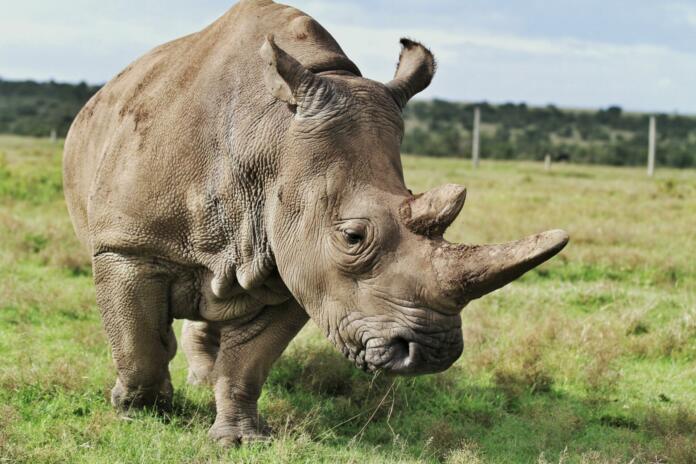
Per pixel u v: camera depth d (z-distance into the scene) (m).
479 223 24.73
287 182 7.57
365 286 7.06
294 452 8.56
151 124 8.71
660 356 13.16
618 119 154.00
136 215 8.64
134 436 8.84
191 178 8.41
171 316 9.17
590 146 107.06
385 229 6.95
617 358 12.82
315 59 8.15
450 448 9.23
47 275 16.27
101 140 9.59
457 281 6.55
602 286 16.47
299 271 7.51
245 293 8.77
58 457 8.18
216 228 8.39
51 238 18.98
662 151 99.31
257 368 9.21
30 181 28.05
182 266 8.76
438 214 6.75
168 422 9.52
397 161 7.47
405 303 6.82
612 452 9.33
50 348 11.91
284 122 7.77
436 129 138.25
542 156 99.50
